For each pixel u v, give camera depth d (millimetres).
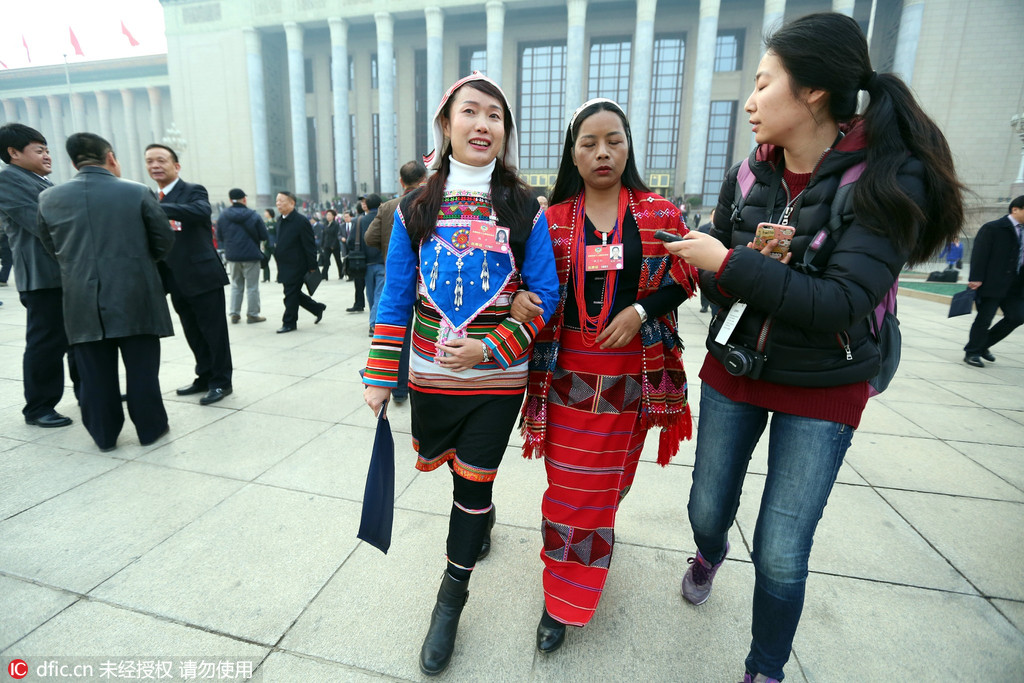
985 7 30094
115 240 2842
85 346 2896
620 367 1637
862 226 1143
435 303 1503
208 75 40500
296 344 5820
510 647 1682
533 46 39594
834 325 1124
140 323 2953
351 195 42812
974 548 2232
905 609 1873
